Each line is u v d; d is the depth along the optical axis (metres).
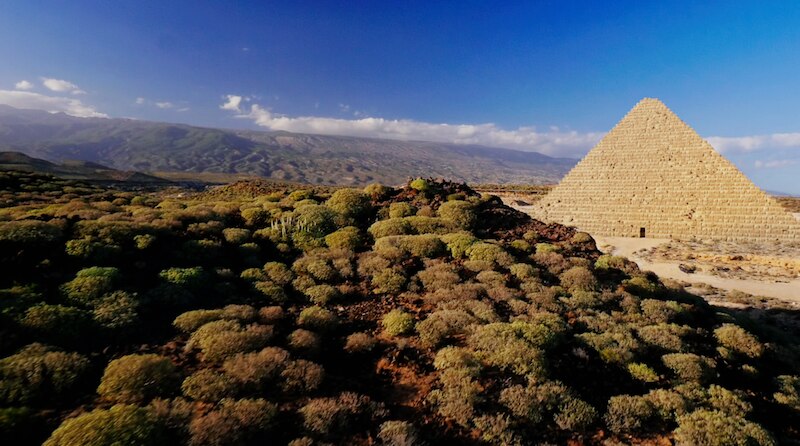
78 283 15.20
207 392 10.76
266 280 19.42
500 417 11.20
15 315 12.70
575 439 11.29
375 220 31.31
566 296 20.23
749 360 17.58
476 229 30.67
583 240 31.03
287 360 12.48
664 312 19.66
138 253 19.67
